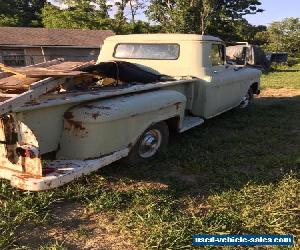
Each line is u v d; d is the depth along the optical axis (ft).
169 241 11.87
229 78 24.90
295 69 95.66
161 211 13.74
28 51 91.09
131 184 16.08
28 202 13.89
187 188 15.84
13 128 12.62
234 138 22.45
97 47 98.58
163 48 22.81
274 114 29.40
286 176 16.74
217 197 14.88
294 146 21.70
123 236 12.44
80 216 13.58
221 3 145.28
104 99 15.28
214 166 18.07
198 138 22.48
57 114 13.70
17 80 13.52
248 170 17.89
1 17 150.10
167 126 18.61
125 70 18.58
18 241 11.97
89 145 14.05
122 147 15.44
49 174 12.74
